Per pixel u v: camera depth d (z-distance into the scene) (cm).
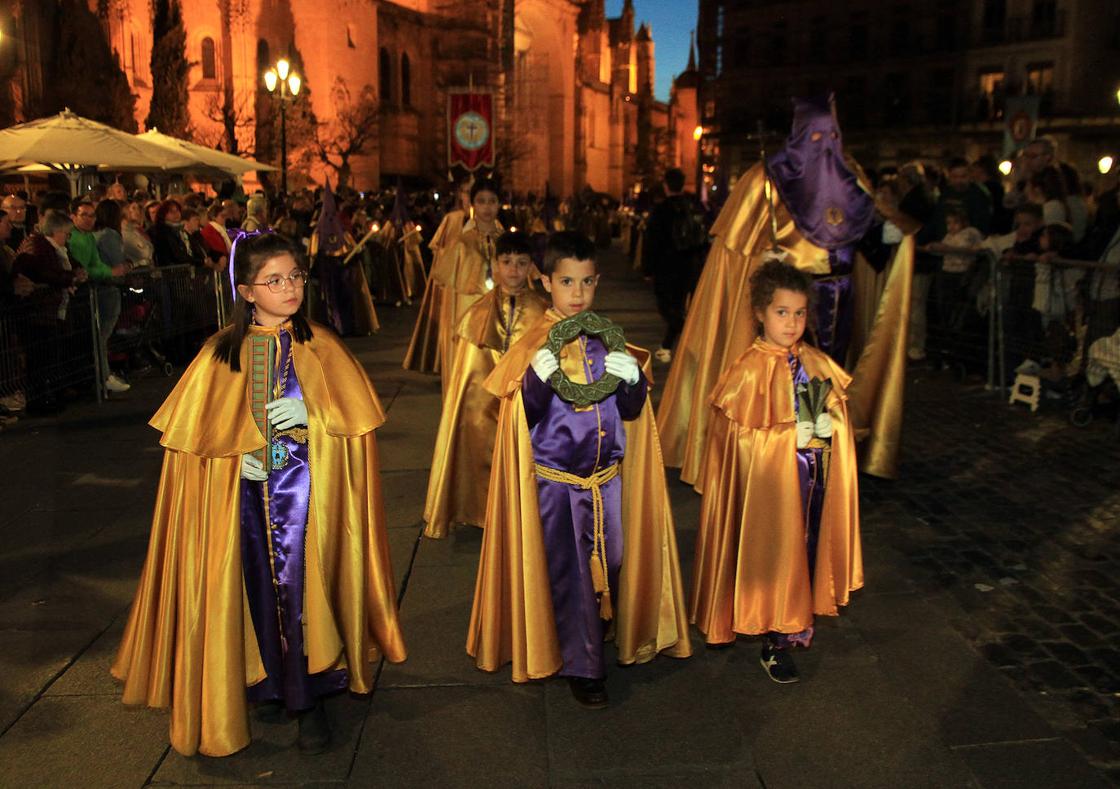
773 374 375
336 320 1395
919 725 356
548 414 346
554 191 8569
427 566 509
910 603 465
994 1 3538
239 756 338
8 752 340
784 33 4181
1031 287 896
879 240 638
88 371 938
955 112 3675
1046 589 480
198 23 4425
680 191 1107
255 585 330
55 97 3406
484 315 523
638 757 337
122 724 358
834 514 390
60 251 873
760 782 322
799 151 589
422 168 6150
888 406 641
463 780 324
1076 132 3338
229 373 320
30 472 693
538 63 8069
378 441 766
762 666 402
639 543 367
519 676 354
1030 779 322
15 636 430
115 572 505
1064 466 695
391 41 5719
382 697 378
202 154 1650
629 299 1855
